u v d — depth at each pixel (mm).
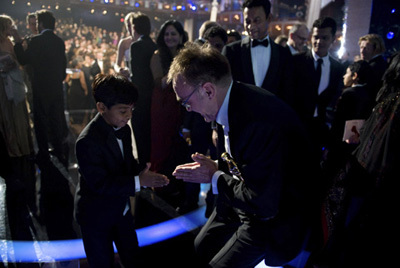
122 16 14898
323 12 6109
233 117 1273
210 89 1265
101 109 1579
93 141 1546
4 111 3570
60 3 13305
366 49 3475
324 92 3068
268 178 1229
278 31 7496
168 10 13820
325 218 1442
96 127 1586
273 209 1262
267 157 1214
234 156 1334
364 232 1331
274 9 7262
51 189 3146
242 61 2494
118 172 1689
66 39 12578
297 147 1274
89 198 1656
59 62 4117
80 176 1684
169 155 3068
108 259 1768
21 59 3770
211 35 2852
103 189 1582
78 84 6434
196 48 1300
